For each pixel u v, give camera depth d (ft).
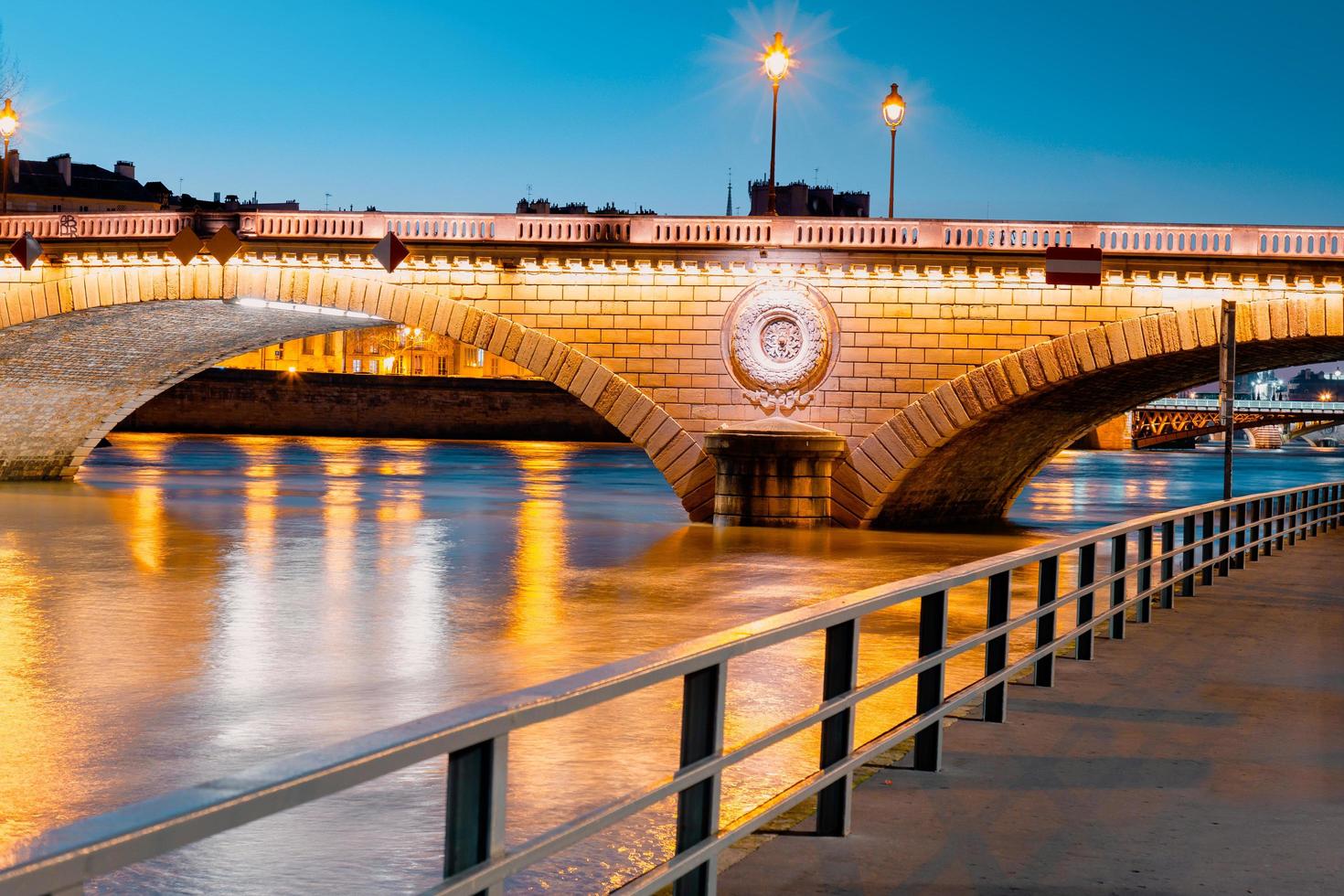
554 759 51.78
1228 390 114.83
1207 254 153.58
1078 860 30.78
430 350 620.49
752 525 165.27
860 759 32.14
